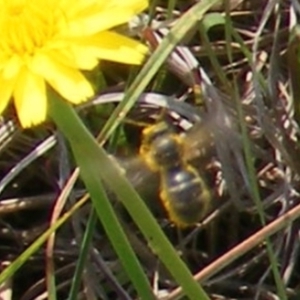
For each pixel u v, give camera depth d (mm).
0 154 180
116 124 155
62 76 135
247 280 182
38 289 180
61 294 180
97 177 134
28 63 136
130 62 135
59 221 151
